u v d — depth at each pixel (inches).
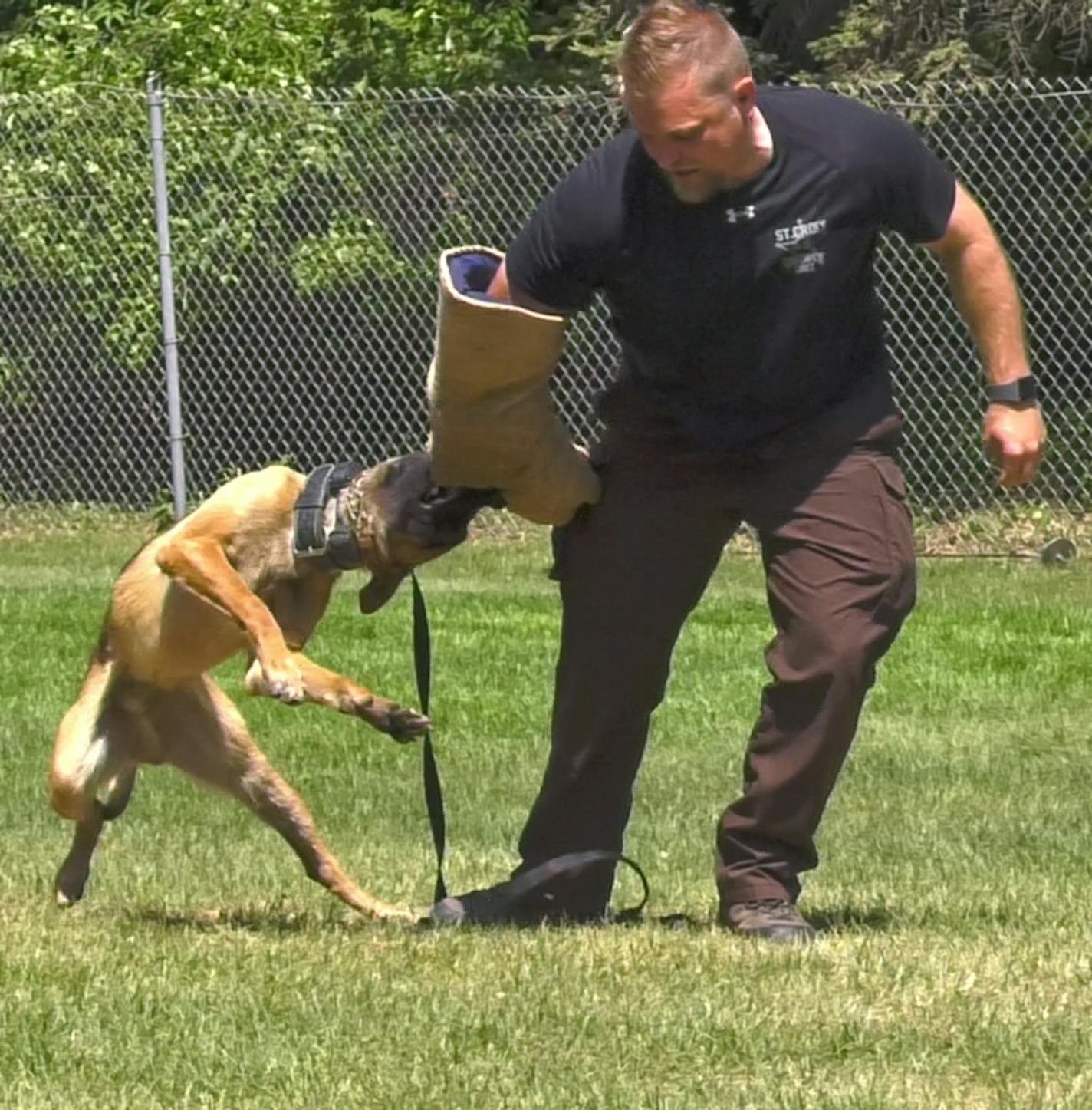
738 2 1256.2
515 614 802.8
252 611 380.5
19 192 1018.7
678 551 371.9
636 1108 266.7
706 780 544.7
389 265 984.9
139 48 1179.3
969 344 946.1
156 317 1013.2
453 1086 276.1
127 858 461.1
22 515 1049.5
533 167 963.3
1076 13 1050.1
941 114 983.6
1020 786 533.0
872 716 628.7
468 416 359.6
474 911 386.6
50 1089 278.5
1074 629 761.6
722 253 340.8
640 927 379.6
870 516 360.2
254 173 991.0
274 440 1019.3
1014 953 350.6
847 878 430.0
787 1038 296.4
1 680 692.1
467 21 1223.5
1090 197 952.9
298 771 562.6
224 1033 302.2
